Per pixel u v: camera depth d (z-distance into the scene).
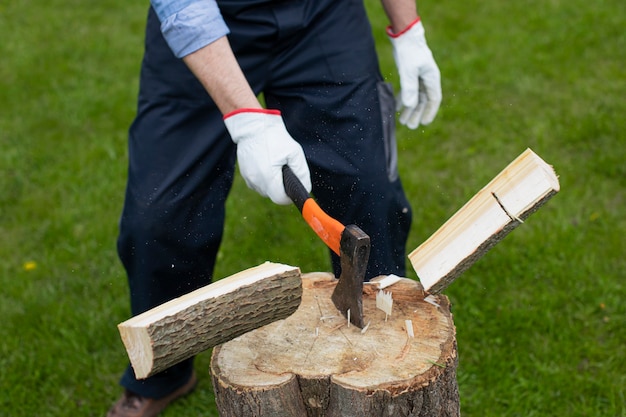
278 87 2.75
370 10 6.71
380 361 2.02
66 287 3.85
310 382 1.98
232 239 4.10
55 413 3.16
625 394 3.03
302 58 2.68
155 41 2.62
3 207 4.52
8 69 6.12
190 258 2.74
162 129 2.65
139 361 1.82
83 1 7.45
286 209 4.26
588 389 3.07
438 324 2.16
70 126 5.31
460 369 3.22
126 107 5.51
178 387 3.12
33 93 5.75
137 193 2.64
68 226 4.28
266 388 1.95
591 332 3.36
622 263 3.73
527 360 3.25
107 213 4.41
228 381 2.00
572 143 4.70
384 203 2.72
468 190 4.39
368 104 2.71
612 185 4.32
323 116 2.69
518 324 3.41
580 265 3.73
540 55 5.75
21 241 4.22
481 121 5.02
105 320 3.60
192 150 2.63
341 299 2.19
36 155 4.96
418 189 4.39
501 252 3.86
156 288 2.75
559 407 3.01
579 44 5.86
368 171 2.67
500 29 6.23
